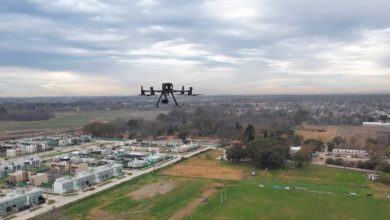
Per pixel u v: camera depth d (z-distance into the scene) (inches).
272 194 4970.5
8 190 5044.3
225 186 5369.1
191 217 4106.8
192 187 5295.3
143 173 6082.7
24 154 7815.0
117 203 4571.9
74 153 7672.2
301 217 4126.5
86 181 5324.8
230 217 4109.3
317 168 6427.2
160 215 4180.6
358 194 4965.6
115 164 6240.2
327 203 4601.4
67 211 4266.7
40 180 5398.6
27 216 4069.9
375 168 6230.3
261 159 6481.3
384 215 4192.9
